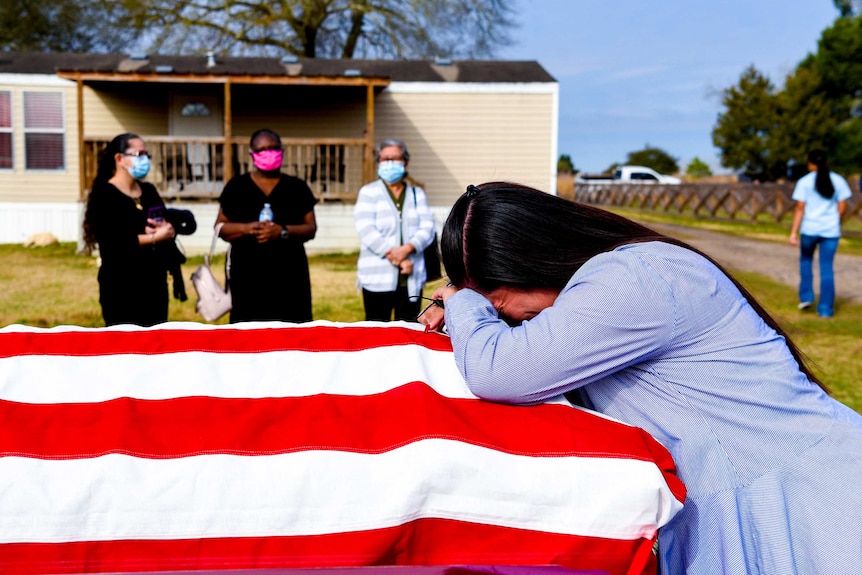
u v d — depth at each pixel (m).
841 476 1.48
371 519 1.39
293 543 1.38
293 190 4.96
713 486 1.52
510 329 1.64
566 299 1.60
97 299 9.19
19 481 1.35
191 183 15.25
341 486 1.40
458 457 1.42
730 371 1.55
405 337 2.05
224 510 1.37
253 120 16.95
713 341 1.57
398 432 1.49
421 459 1.42
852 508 1.45
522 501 1.42
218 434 1.48
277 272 4.88
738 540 1.48
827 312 8.45
